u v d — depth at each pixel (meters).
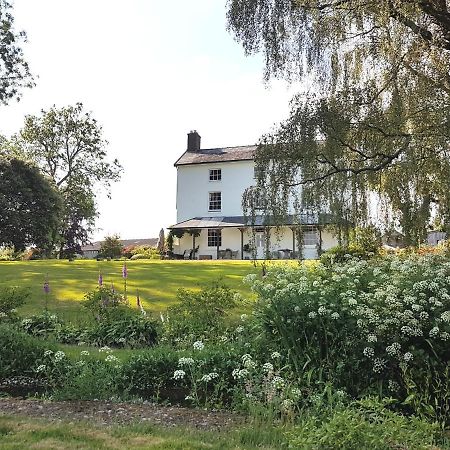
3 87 26.61
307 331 5.68
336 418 3.91
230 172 39.38
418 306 5.22
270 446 3.94
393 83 9.85
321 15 10.45
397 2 9.19
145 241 61.81
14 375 6.23
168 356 5.99
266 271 7.80
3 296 9.27
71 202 43.41
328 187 9.73
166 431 4.35
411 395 4.59
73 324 9.22
